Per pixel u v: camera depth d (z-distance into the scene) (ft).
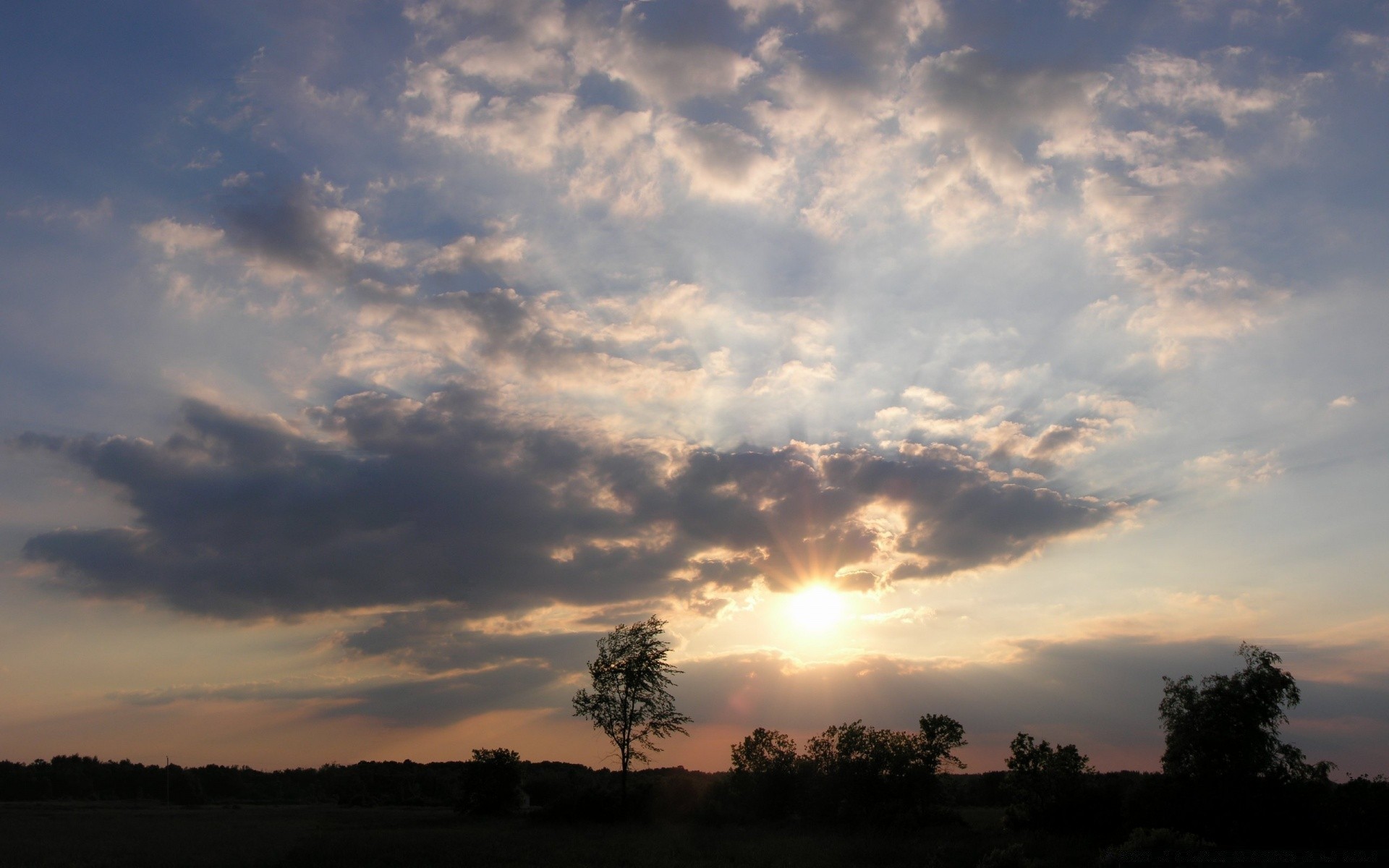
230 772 575.38
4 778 509.35
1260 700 136.67
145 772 549.95
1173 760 141.69
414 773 538.47
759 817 220.84
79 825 240.53
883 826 192.34
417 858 145.59
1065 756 171.63
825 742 220.84
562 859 141.59
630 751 236.84
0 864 141.69
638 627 245.45
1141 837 117.19
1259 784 134.82
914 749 206.80
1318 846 125.90
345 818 282.56
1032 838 150.71
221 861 143.64
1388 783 128.98
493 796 280.31
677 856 144.25
